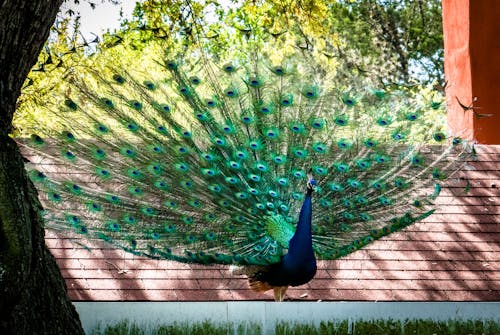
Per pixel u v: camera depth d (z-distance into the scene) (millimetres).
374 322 11312
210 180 10539
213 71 10469
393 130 10422
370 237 10547
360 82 10492
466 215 13031
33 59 6203
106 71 10484
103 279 11891
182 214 10523
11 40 5910
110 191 10648
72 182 10633
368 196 10562
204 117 10445
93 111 10594
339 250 10648
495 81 14898
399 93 10523
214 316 11484
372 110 10406
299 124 10250
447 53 15766
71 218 10461
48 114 11000
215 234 10469
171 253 10359
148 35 16797
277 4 16703
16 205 5605
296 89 10211
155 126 10469
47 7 6109
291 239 10172
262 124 10383
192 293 11766
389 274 12172
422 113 10469
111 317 11422
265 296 11758
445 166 10914
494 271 12273
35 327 5773
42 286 5941
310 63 10445
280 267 10289
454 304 11820
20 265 5523
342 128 10391
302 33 16844
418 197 10719
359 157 10469
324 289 11930
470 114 14844
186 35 10984
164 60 10469
